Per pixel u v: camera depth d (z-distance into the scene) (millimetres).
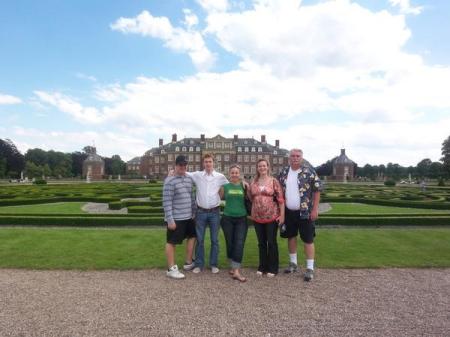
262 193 7734
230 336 4875
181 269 8172
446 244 10398
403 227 14719
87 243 10195
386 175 125000
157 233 11648
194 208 8102
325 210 20625
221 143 99312
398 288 6938
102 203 24328
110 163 134750
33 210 20062
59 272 7816
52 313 5609
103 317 5465
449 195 29797
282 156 100562
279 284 7164
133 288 6824
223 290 6766
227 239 7812
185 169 7902
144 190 33969
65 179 98250
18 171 92188
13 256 8883
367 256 9172
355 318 5496
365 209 21234
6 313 5605
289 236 7965
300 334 4945
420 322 5363
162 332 4977
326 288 6926
